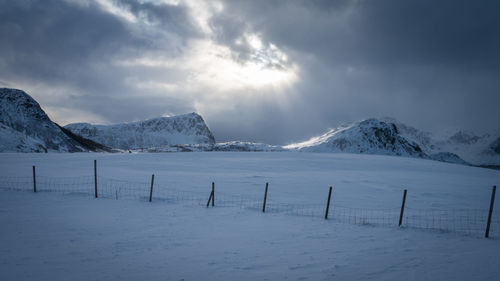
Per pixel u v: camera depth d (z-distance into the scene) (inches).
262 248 350.9
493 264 297.1
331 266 288.4
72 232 407.8
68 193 737.0
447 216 609.9
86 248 339.9
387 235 426.6
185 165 1646.2
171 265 288.2
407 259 312.2
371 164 2026.3
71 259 301.7
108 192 798.5
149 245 356.2
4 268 273.6
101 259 303.6
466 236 427.8
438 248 357.7
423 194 938.1
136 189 863.7
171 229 440.8
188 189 901.2
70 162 1638.8
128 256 314.2
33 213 522.0
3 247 336.5
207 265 289.3
